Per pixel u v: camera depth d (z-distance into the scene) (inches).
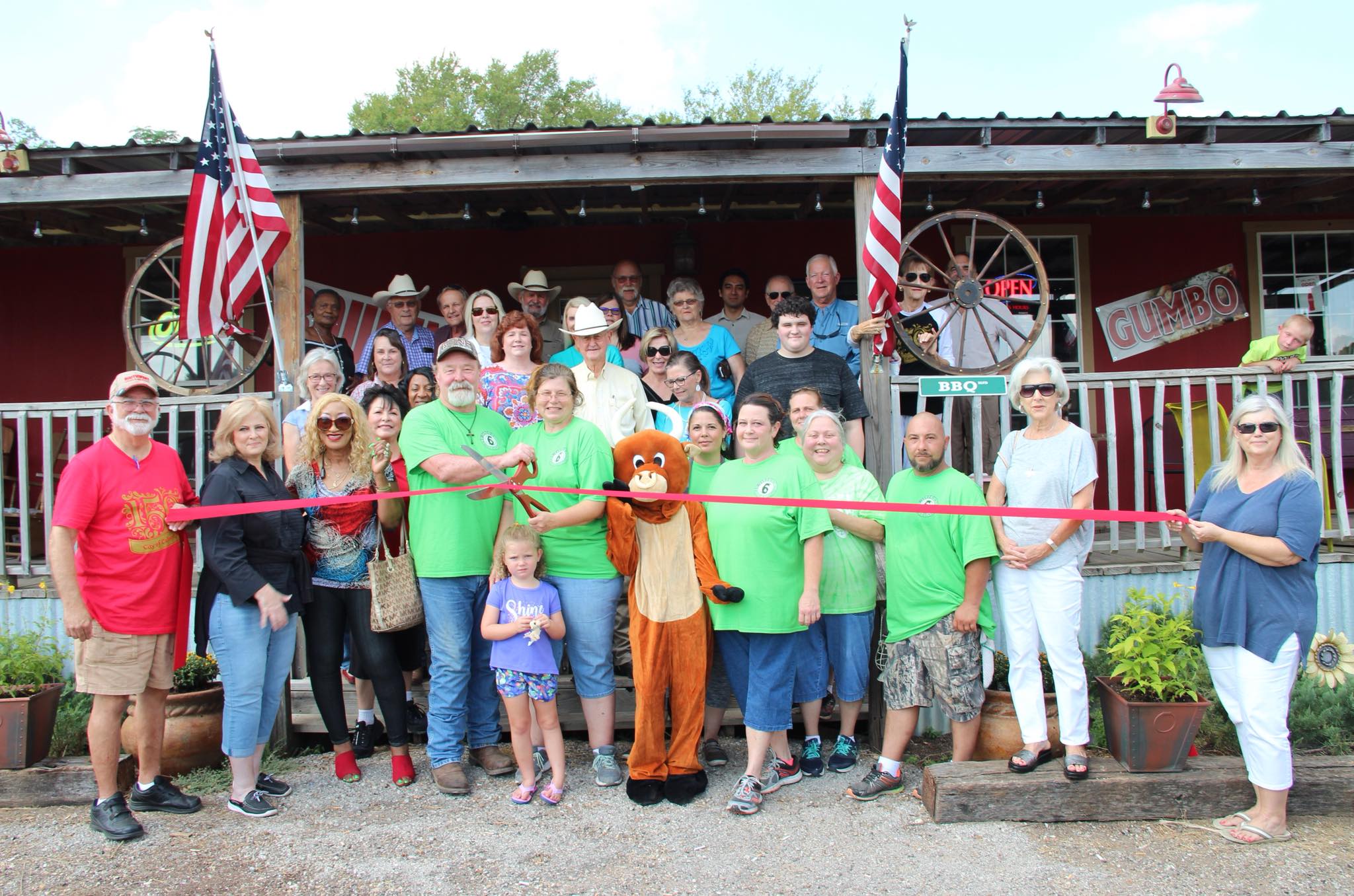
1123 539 260.4
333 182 211.6
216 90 195.3
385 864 144.6
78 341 338.3
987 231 329.1
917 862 143.7
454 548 169.0
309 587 170.9
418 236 329.4
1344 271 335.6
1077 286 332.5
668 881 138.4
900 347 259.1
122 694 154.9
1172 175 218.2
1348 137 219.3
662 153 211.2
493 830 156.2
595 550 170.7
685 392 204.2
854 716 182.5
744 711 167.9
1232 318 333.7
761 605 160.7
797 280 328.8
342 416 171.3
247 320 328.2
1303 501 146.3
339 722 178.5
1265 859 143.2
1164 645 164.9
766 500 157.5
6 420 311.1
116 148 215.0
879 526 174.4
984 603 170.1
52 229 302.8
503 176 211.6
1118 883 136.6
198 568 233.9
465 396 172.4
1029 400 165.2
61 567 149.6
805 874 140.3
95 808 156.7
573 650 171.6
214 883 138.8
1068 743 159.9
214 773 183.6
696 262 317.7
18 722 171.8
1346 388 303.4
